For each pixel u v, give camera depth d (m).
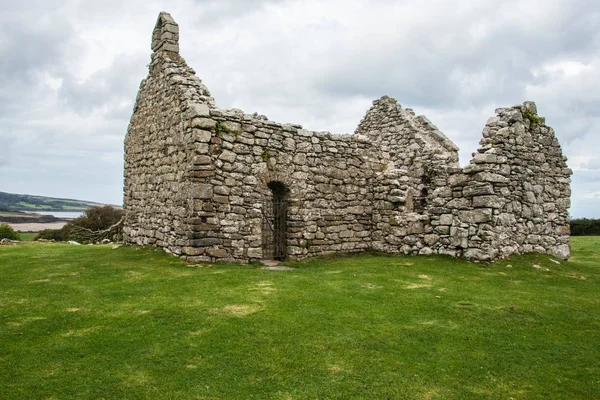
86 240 33.38
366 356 7.61
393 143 23.83
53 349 7.59
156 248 17.20
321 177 17.95
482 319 9.59
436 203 16.83
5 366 6.96
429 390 6.64
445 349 8.02
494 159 15.43
